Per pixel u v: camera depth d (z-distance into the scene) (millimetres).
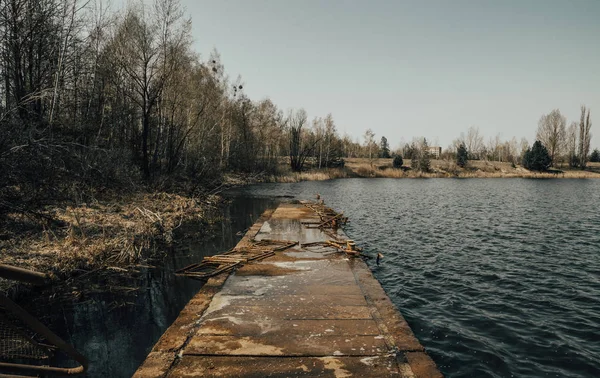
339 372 4172
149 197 20297
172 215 16828
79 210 14141
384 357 4508
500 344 6605
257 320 5602
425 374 4121
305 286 7277
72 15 18953
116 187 19266
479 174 77438
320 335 5094
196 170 32125
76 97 21172
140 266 10195
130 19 24453
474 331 7109
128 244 10898
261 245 11242
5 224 10617
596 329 7191
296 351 4641
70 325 6766
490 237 16406
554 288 9617
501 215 23391
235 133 54562
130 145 27797
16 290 7531
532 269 11375
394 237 16328
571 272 11055
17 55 16359
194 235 14750
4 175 10406
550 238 16250
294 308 6094
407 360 4430
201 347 4738
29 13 15961
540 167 79125
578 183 58500
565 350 6391
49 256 9242
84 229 11891
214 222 18500
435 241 15508
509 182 61594
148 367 4254
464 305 8406
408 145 111625
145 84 24625
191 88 30516
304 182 57156
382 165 83562
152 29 24406
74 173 17062
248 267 8727
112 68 24156
